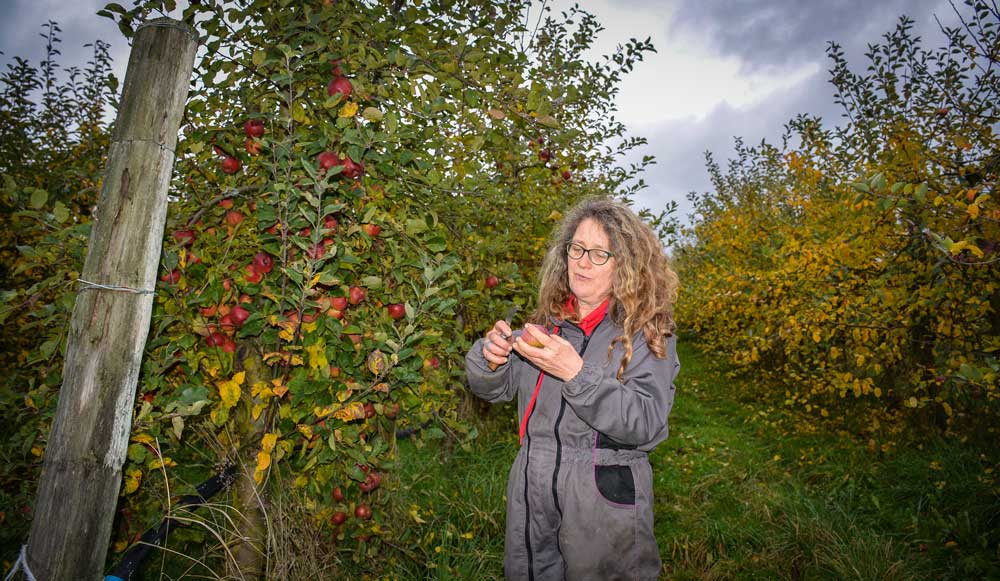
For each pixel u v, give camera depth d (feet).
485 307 9.87
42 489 3.89
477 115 7.86
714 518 12.57
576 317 5.29
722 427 21.06
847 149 18.19
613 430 4.01
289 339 5.71
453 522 10.83
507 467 13.38
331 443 6.07
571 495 4.44
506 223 12.79
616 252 4.72
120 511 6.68
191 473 8.71
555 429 4.66
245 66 6.40
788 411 21.31
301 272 5.42
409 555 8.89
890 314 13.58
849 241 14.51
